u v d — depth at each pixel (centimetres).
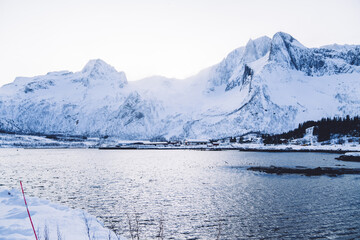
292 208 3703
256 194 4634
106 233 1853
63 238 1609
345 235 2720
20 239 1505
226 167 9388
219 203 4031
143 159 14288
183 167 9688
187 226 3025
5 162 11988
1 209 2228
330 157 13362
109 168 9475
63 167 9831
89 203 4103
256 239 2644
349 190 4900
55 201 4228
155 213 3541
